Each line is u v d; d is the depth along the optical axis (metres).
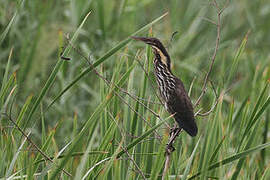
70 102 13.89
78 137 7.95
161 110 10.17
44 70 12.44
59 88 13.27
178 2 17.75
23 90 12.69
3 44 14.61
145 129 9.96
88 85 14.38
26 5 14.59
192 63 15.27
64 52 9.35
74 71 14.17
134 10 16.20
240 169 9.41
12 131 9.55
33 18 14.50
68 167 9.30
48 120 13.21
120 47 9.27
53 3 15.46
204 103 12.56
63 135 12.61
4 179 8.31
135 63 9.71
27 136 9.11
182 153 10.67
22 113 9.69
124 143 9.48
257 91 11.33
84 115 13.66
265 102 9.51
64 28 14.09
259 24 17.78
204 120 11.35
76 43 14.66
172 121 10.69
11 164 8.48
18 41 14.54
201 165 9.00
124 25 15.97
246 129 9.72
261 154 10.62
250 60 14.47
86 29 15.29
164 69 9.84
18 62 14.37
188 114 9.48
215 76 14.42
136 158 9.88
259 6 18.22
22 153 9.05
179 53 15.85
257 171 10.04
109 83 9.48
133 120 9.95
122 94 10.77
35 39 12.22
